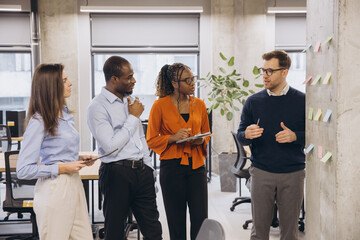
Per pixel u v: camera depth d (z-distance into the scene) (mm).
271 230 4246
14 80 7504
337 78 2027
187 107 2854
